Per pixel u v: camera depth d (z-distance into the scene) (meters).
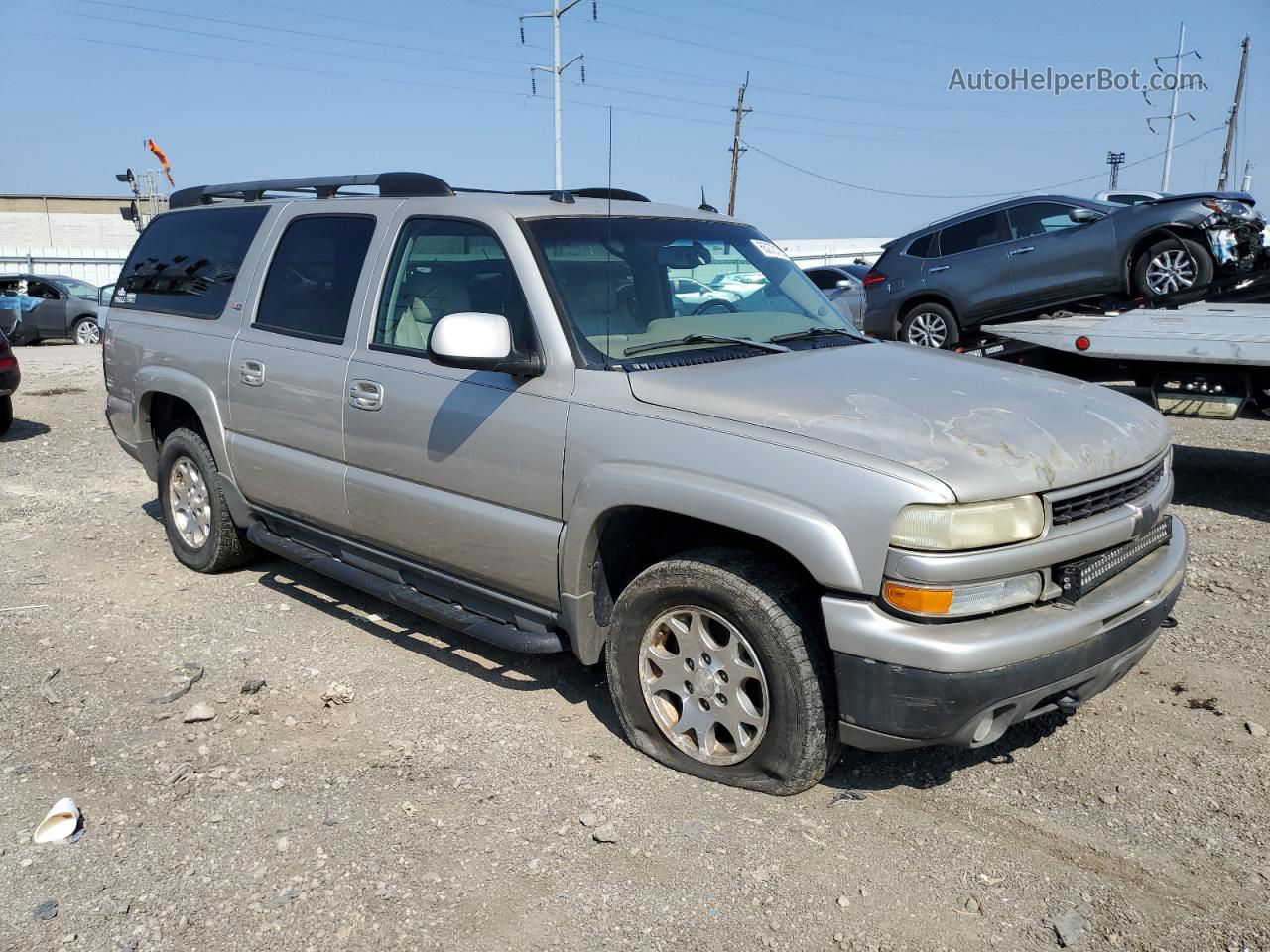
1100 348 7.32
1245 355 6.70
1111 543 3.39
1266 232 9.93
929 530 2.99
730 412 3.41
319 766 3.75
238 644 4.91
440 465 4.15
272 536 5.36
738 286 4.54
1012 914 2.93
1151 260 10.14
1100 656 3.30
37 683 4.48
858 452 3.14
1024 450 3.21
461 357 3.66
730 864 3.14
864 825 3.36
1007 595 3.11
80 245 51.78
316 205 5.03
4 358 10.23
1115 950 2.77
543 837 3.29
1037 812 3.44
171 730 4.04
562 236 4.09
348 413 4.53
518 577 3.97
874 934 2.84
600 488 3.57
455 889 3.04
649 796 3.53
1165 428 3.94
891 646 3.04
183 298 5.77
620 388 3.65
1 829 3.37
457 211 4.27
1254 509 7.14
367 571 4.81
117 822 3.40
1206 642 4.80
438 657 4.74
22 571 6.04
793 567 3.39
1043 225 10.98
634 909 2.95
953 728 3.09
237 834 3.32
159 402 6.02
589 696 4.33
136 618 5.26
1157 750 3.83
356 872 3.12
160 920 2.92
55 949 2.80
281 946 2.81
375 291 4.53
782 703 3.32
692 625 3.55
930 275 11.68
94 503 7.68
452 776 3.67
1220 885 3.05
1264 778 3.62
